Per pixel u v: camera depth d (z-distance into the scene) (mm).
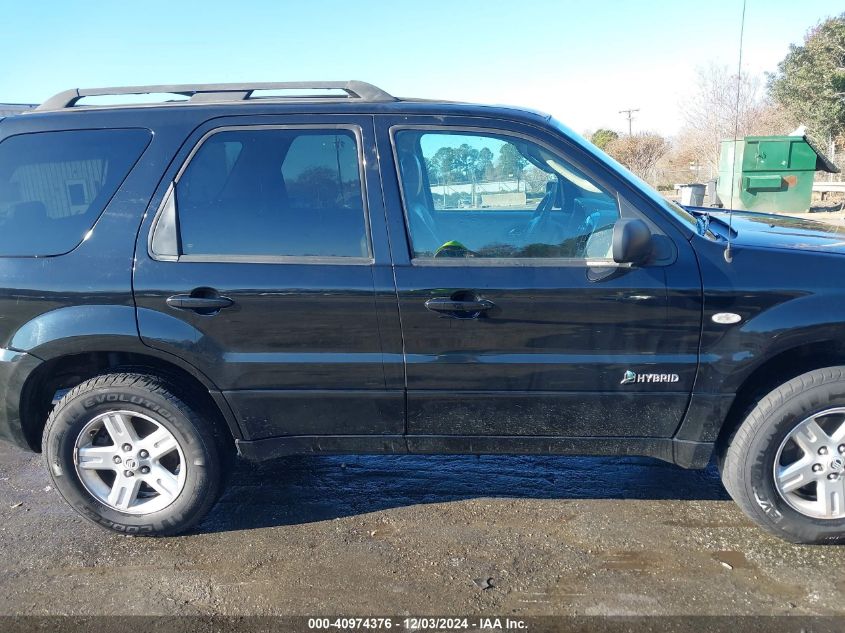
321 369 2771
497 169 2830
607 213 2715
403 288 2666
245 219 2752
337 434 2912
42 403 3037
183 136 2773
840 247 2707
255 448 2939
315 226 2738
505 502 3283
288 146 2764
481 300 2648
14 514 3252
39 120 2830
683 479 3484
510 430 2848
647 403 2736
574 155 2730
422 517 3152
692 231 2672
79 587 2652
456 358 2723
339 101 2811
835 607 2418
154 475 2957
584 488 3410
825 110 21656
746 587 2547
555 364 2699
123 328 2727
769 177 12523
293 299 2691
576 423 2807
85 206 2771
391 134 2746
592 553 2809
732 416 2803
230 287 2691
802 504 2764
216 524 3127
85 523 3160
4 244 2777
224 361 2768
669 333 2641
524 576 2660
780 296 2580
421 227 2752
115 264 2725
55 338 2740
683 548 2824
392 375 2766
